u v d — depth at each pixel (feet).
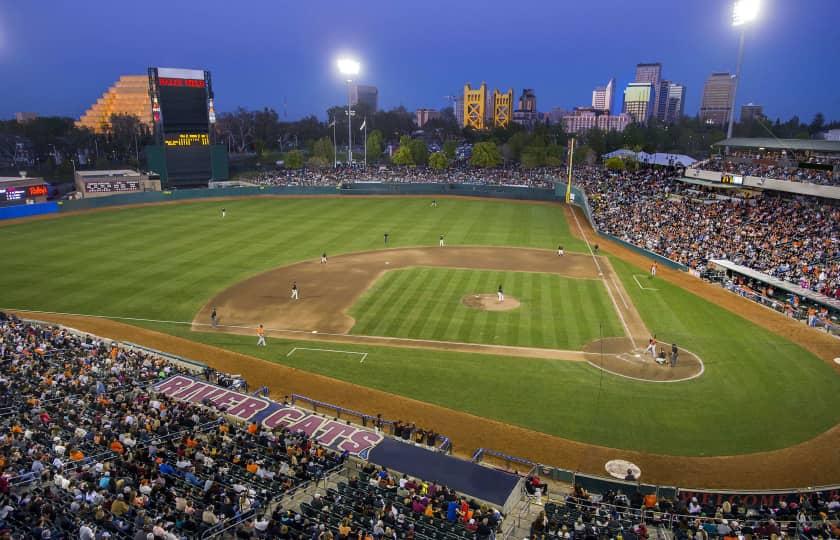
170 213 304.30
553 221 295.89
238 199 354.74
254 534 61.82
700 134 581.12
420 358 130.31
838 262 179.73
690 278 193.88
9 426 85.05
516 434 100.73
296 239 245.24
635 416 106.52
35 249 221.87
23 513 60.13
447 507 71.82
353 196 372.99
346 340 140.36
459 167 476.13
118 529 59.52
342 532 61.31
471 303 165.58
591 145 501.56
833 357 132.36
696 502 77.66
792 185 226.17
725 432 101.71
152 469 73.05
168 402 98.99
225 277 189.16
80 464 74.59
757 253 198.18
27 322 142.10
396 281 185.88
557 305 164.76
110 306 162.20
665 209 269.44
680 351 134.82
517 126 651.66
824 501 78.64
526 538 67.51
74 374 107.76
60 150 558.15
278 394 114.42
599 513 75.41
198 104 376.27
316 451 84.89
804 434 101.30
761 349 136.26
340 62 423.64
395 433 97.81
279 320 153.28
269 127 654.94
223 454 81.61
